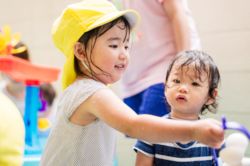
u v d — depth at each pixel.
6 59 1.11
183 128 0.55
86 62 0.76
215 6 1.52
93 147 0.73
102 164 0.74
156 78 1.11
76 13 0.76
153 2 1.14
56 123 0.77
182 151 0.80
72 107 0.72
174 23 1.09
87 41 0.75
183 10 1.10
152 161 0.82
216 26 1.52
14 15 2.12
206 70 0.81
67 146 0.74
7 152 0.60
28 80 1.19
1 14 2.18
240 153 0.63
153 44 1.15
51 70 1.22
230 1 1.49
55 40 0.81
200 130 0.53
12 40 1.20
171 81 0.82
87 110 0.70
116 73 0.76
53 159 0.76
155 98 1.09
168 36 1.14
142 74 1.16
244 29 1.46
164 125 0.57
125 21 0.78
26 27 2.07
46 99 1.67
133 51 1.17
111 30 0.74
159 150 0.81
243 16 1.46
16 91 1.62
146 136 0.59
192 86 0.80
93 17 0.75
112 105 0.65
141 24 1.16
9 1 2.14
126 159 1.64
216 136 0.51
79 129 0.73
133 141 1.63
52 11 1.97
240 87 1.47
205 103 0.84
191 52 0.85
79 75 0.79
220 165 0.80
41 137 1.33
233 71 1.48
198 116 0.83
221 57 1.51
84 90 0.70
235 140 0.63
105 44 0.74
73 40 0.76
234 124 0.53
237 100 1.47
